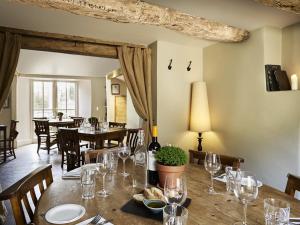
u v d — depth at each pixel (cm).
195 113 353
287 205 99
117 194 133
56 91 805
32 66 634
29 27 282
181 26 241
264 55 280
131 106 522
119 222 102
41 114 779
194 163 213
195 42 349
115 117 778
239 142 316
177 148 139
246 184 106
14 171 442
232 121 326
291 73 280
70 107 830
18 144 702
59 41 310
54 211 109
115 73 648
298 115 246
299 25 271
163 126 350
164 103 350
